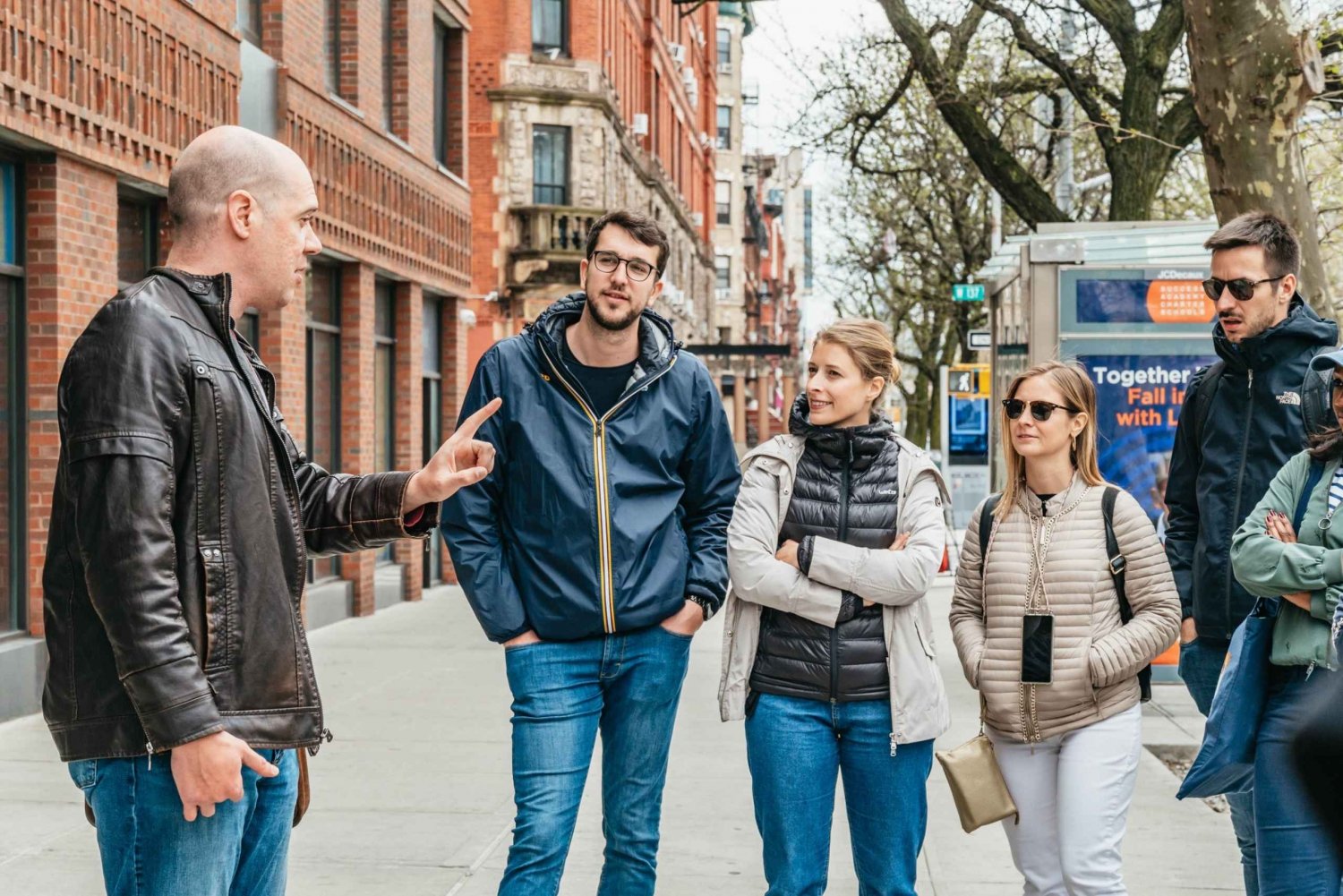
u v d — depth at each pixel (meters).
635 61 36.69
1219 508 4.19
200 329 2.68
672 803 6.63
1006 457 4.11
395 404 16.42
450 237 17.77
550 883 3.89
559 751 3.92
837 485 3.97
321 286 13.98
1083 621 3.92
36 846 5.78
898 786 3.89
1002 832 6.11
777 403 62.38
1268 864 3.49
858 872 4.01
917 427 45.88
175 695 2.45
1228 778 3.70
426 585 17.95
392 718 8.84
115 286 9.29
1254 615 3.69
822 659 3.85
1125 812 3.89
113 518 2.47
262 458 2.73
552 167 29.03
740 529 3.94
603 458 3.99
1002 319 12.09
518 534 4.00
